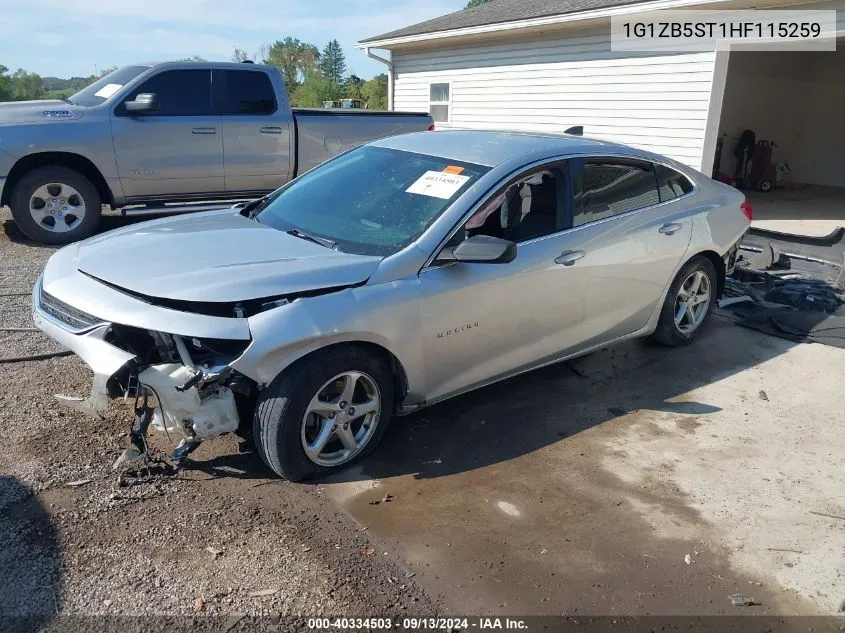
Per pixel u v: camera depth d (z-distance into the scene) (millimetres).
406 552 3037
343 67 104938
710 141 10781
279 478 3535
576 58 12695
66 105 8078
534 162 4168
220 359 3250
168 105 8258
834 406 4566
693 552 3109
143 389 3242
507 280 3922
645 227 4750
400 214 3936
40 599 2650
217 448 3775
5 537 2971
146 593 2713
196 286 3217
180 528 3102
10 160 7574
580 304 4402
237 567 2883
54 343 5031
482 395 4605
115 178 8117
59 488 3328
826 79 16953
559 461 3820
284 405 3252
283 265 3445
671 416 4383
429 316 3637
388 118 9539
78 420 3963
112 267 3531
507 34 13805
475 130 4918
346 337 3348
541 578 2916
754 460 3887
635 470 3756
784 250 8461
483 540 3137
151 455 3656
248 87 8633
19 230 8727
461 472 3678
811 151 17531
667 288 5074
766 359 5324
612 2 11414
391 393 3701
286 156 8938
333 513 3283
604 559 3045
